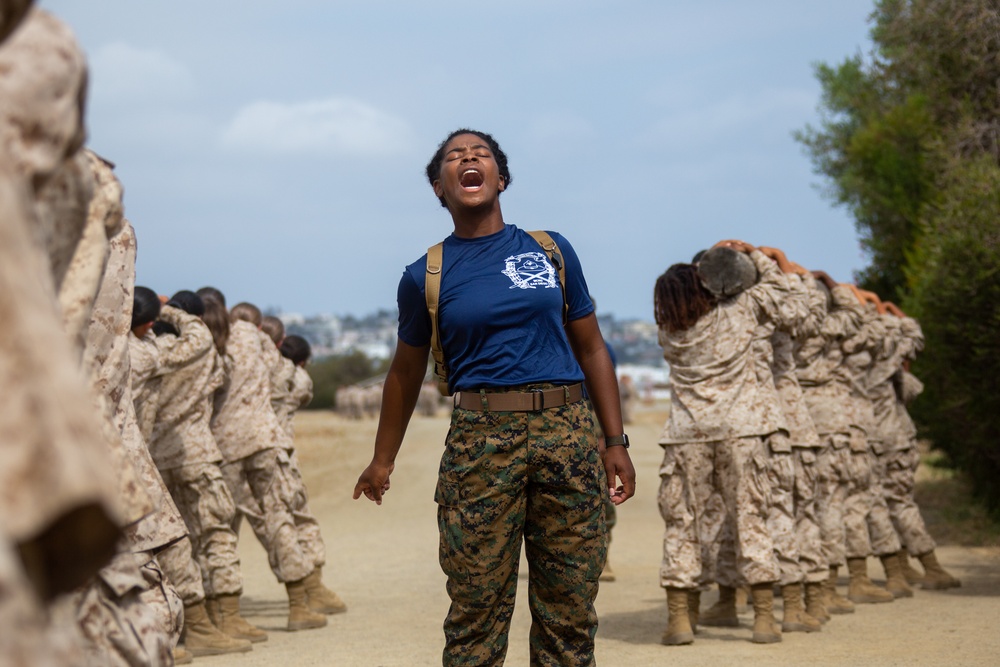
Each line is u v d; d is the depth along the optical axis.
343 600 9.16
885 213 17.31
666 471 7.14
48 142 1.79
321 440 33.75
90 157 2.23
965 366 12.14
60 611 1.67
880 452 9.25
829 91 21.34
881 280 17.53
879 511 8.88
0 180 1.57
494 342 4.02
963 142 14.58
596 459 4.05
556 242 4.29
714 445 7.02
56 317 1.59
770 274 7.28
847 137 20.75
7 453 1.44
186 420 7.23
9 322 1.49
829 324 8.31
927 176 15.77
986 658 6.22
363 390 57.53
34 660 1.34
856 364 8.83
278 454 7.93
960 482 15.68
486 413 3.98
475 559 3.98
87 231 2.19
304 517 8.28
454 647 4.07
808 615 7.39
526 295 4.04
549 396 3.99
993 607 8.09
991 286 11.58
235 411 7.94
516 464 3.96
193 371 7.18
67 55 1.83
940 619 7.62
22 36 1.78
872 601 8.52
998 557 10.92
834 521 8.29
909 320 9.74
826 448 8.35
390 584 10.02
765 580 6.82
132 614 2.40
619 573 10.45
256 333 8.24
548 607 4.07
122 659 2.32
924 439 14.24
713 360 7.10
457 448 4.03
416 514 16.14
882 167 17.03
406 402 4.38
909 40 15.52
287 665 6.45
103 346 2.79
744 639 7.04
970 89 15.16
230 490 7.89
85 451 1.46
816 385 8.47
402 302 4.27
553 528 4.01
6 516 1.42
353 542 13.37
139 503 2.46
